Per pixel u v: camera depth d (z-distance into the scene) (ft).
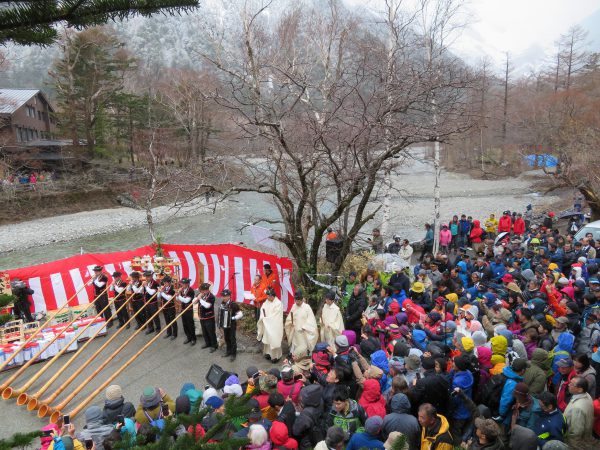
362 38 48.44
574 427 20.08
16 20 7.05
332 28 48.57
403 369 23.50
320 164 35.91
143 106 131.85
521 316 27.73
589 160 80.53
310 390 20.01
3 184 122.83
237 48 44.73
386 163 48.85
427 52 45.47
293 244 38.09
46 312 40.52
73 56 140.26
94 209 133.39
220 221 115.85
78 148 142.72
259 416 18.48
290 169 39.58
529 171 167.63
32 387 30.73
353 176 32.30
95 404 28.86
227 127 60.44
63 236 106.63
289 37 49.34
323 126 32.12
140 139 135.74
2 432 25.93
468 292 35.70
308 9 54.13
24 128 146.82
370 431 16.90
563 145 100.37
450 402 21.76
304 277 37.91
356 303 33.42
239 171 46.50
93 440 20.72
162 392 23.79
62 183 135.23
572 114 113.91
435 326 28.55
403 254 51.44
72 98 140.05
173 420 9.09
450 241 62.03
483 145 173.58
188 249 43.86
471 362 22.58
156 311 38.34
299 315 32.19
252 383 22.11
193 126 68.80
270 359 34.12
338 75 42.39
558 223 85.81
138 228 113.80
